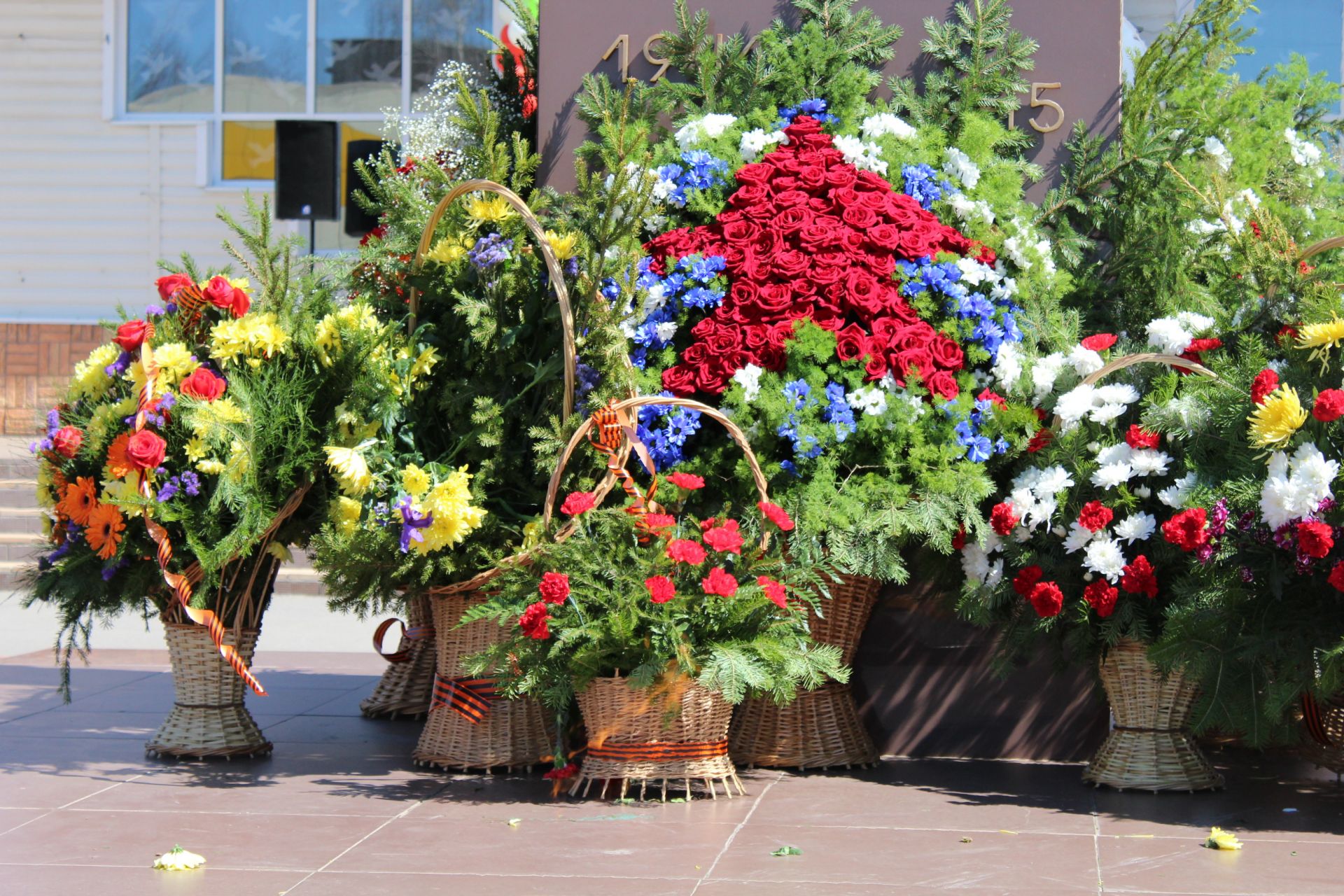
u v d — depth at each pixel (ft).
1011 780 14.28
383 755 15.34
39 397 16.57
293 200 29.86
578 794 13.35
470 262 14.60
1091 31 16.37
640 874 10.69
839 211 15.08
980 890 10.34
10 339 44.86
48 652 23.61
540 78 16.97
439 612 14.32
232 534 13.44
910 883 10.52
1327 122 21.57
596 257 14.34
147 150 45.42
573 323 13.75
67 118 45.55
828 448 13.97
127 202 45.50
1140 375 14.62
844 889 10.36
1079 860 11.18
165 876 10.57
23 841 11.53
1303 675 12.41
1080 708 15.33
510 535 13.96
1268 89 20.80
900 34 16.58
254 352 14.21
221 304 14.49
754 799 13.29
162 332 14.67
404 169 17.40
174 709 15.23
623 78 16.75
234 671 15.02
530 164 15.16
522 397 14.38
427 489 13.46
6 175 45.75
